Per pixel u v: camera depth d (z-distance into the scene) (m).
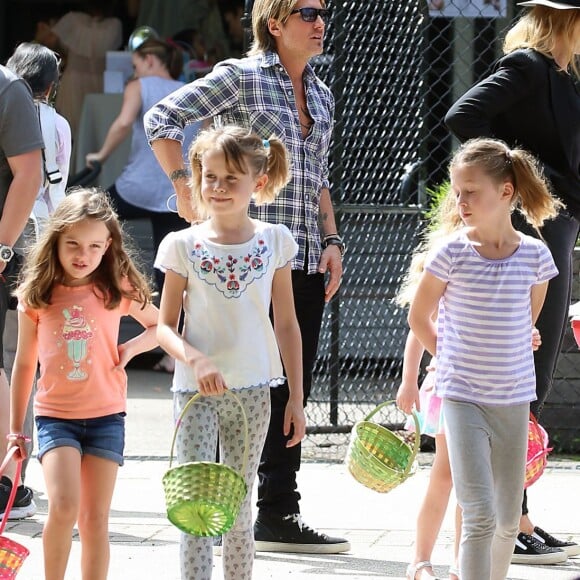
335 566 13.70
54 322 11.37
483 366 11.38
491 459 11.52
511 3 22.78
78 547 14.12
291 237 11.70
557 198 13.93
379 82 21.61
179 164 13.67
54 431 11.16
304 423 11.70
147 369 26.78
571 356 19.53
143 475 17.83
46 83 16.44
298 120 13.93
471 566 11.05
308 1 13.66
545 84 13.93
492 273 11.45
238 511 10.53
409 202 22.14
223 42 29.86
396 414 21.31
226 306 11.23
